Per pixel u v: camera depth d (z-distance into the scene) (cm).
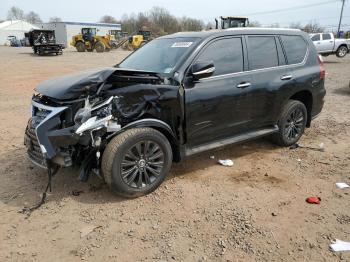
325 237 320
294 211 364
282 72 516
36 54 3103
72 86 368
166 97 394
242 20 2650
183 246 309
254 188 417
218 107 441
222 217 353
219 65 446
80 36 3662
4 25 7388
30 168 472
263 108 499
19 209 371
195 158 509
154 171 401
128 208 372
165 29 7938
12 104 900
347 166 483
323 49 2361
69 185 422
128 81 397
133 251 304
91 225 342
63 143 354
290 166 483
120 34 4966
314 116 590
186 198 393
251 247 306
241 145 567
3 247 309
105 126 364
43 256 299
